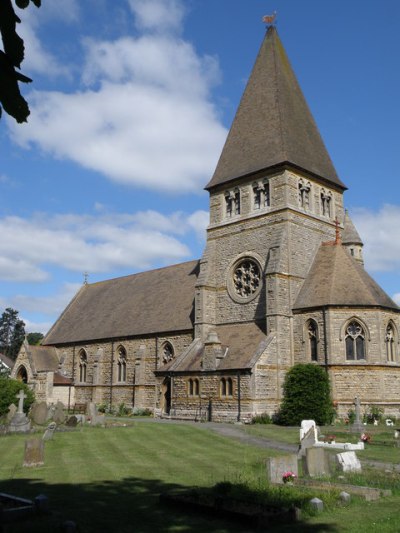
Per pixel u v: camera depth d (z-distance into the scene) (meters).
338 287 43.59
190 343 50.62
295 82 55.94
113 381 58.69
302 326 43.78
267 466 16.98
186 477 17.77
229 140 55.06
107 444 26.39
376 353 41.38
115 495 15.13
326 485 15.36
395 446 25.94
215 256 51.84
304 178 49.56
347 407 40.44
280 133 49.91
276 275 44.25
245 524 12.05
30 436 30.53
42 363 65.81
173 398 46.84
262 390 41.38
